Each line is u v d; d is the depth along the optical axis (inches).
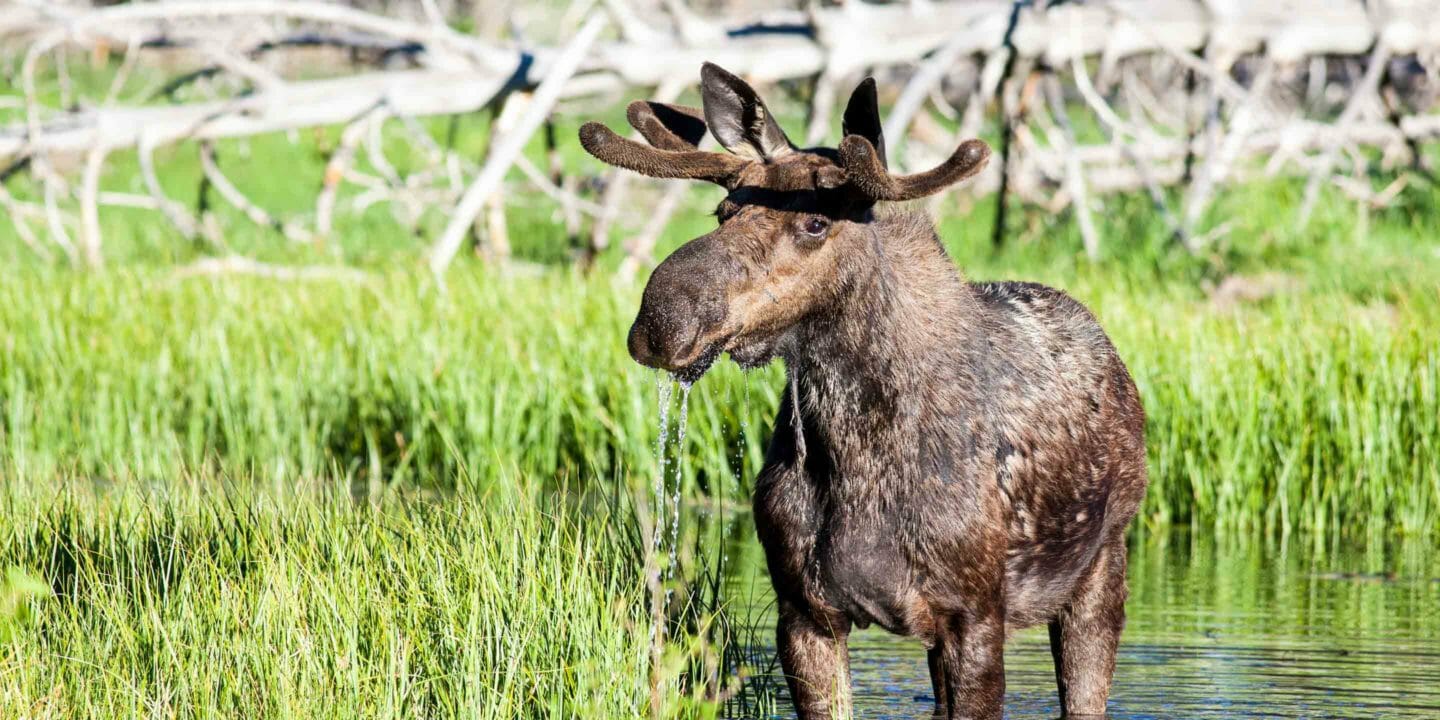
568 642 621.0
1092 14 1854.1
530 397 1187.3
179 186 2844.5
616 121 2957.7
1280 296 1417.3
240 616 626.5
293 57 2856.8
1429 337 1159.0
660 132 589.3
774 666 727.1
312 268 1691.7
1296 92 2566.4
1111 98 2967.5
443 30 1847.9
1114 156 2096.5
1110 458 644.1
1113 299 1365.7
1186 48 1907.0
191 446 1194.0
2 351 1322.6
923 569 568.4
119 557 712.4
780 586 591.2
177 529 737.6
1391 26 1899.6
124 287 1523.1
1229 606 858.1
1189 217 1847.9
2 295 1462.8
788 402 588.7
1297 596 884.0
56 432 1218.6
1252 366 1148.5
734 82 560.1
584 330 1289.4
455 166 2103.8
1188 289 1628.9
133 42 1926.7
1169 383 1147.3
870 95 550.3
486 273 1555.1
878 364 563.2
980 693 578.2
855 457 567.8
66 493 854.5
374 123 2090.3
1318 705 668.7
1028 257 1926.7
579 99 2306.8
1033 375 614.2
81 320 1387.8
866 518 567.8
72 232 2313.0
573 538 743.7
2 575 640.4
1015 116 1977.1
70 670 592.1
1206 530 1114.1
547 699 595.5
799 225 542.9
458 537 692.7
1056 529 610.5
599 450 1179.9
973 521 569.9
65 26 1803.6
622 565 695.7
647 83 1863.9
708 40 1847.9
